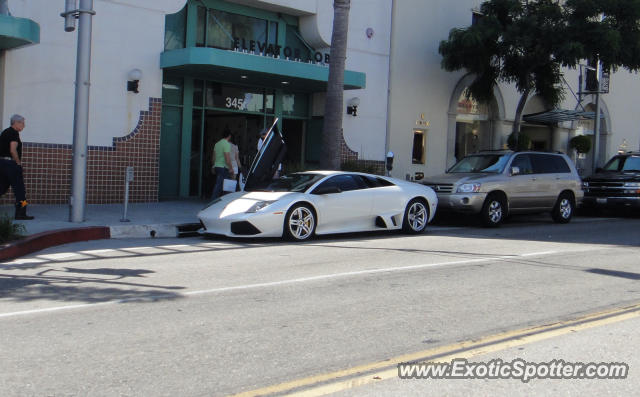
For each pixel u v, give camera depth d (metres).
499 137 23.28
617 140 28.98
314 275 7.98
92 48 14.30
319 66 16.64
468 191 13.89
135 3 14.92
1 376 4.24
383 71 20.08
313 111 19.28
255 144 18.22
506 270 8.65
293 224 11.14
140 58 15.07
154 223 11.77
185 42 16.28
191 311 6.03
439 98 21.61
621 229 14.74
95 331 5.31
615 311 6.38
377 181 12.43
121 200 14.98
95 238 10.89
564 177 15.77
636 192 17.95
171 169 16.39
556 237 12.83
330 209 11.52
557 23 17.97
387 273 8.22
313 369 4.49
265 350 4.90
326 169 14.70
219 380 4.23
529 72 19.27
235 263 8.79
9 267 8.20
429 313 6.16
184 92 16.44
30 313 5.87
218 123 17.56
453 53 19.45
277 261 9.03
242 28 17.44
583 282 7.93
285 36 18.38
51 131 13.82
